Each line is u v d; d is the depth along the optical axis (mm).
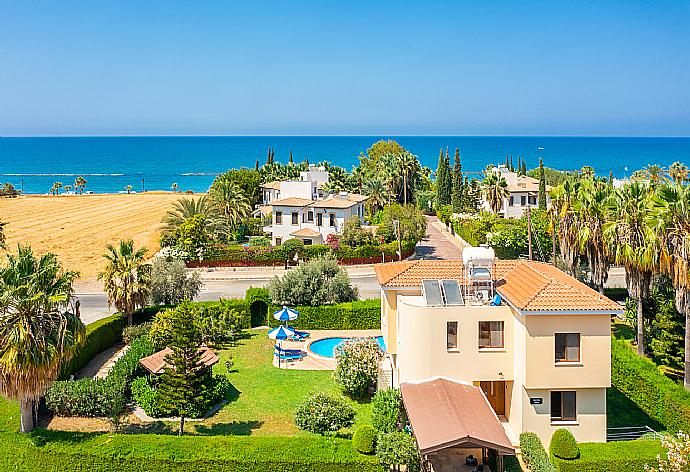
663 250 37312
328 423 33688
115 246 97188
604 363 31219
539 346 31047
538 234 75875
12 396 29047
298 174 136750
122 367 38188
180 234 84938
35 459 28469
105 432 31969
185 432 33500
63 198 173500
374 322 54812
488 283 36000
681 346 40281
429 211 139625
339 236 87625
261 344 50656
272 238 93375
